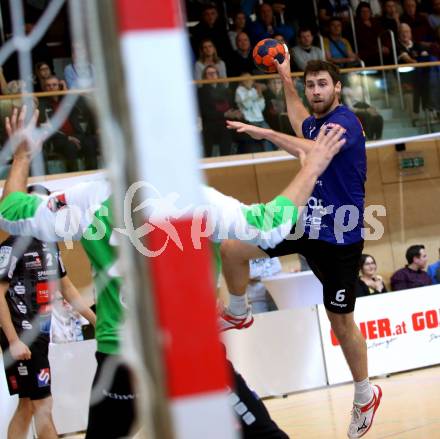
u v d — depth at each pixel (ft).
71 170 42.39
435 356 41.29
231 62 54.29
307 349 38.83
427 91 52.26
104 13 6.52
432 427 25.07
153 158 6.47
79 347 34.40
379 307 40.27
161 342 6.54
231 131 48.55
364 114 50.47
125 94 6.41
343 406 32.35
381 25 60.29
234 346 37.47
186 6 58.70
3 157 30.86
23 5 47.37
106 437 13.41
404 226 56.44
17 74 44.32
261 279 44.11
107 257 13.15
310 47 56.34
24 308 23.95
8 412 29.12
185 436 6.48
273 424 13.10
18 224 12.94
